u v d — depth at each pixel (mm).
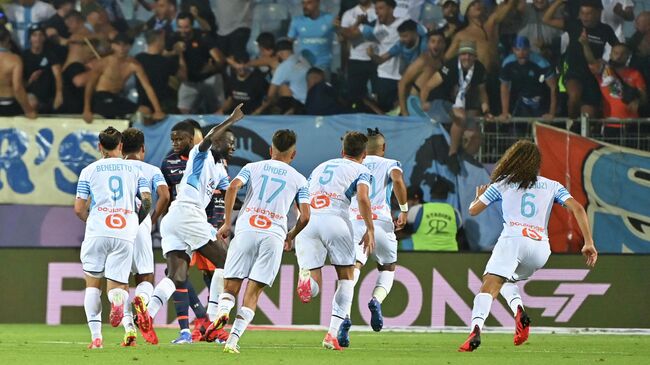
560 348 24594
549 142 38438
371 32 40438
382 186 24594
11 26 40469
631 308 33500
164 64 40656
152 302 22297
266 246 19281
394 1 40344
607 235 37625
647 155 37656
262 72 40625
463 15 40125
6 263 34531
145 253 21906
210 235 22703
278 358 18750
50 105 40312
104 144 20906
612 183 37750
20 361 17484
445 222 36906
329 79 40531
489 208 37500
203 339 20234
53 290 34438
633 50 39812
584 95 39594
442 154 38438
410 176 38344
